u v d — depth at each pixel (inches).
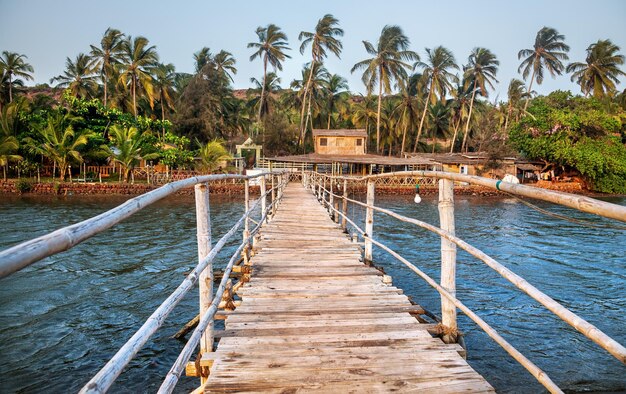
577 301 331.9
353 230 668.7
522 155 1779.0
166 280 371.9
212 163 1486.2
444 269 132.6
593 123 1555.1
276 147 2054.6
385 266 432.1
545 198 71.3
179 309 289.9
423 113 1984.5
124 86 1678.2
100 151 1334.9
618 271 427.2
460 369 110.1
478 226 748.0
